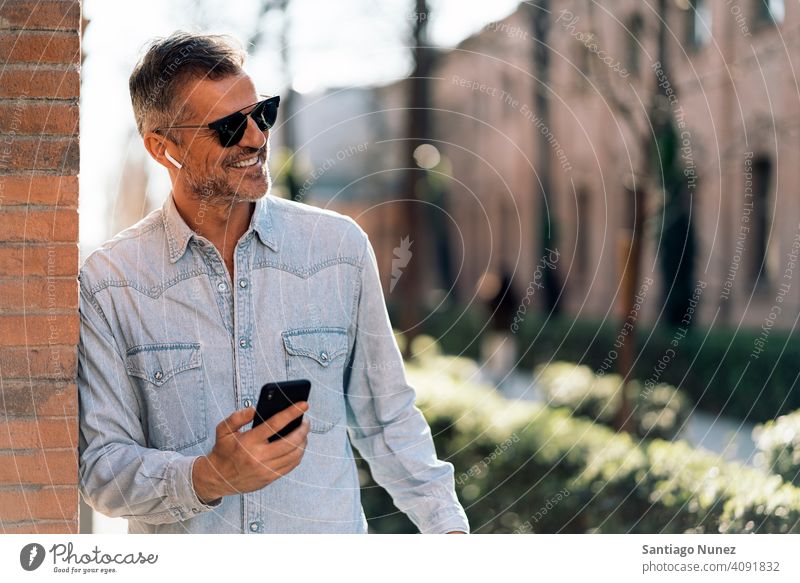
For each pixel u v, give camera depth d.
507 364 12.36
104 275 1.95
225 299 1.96
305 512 1.96
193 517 1.96
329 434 1.98
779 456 3.24
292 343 1.96
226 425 1.76
